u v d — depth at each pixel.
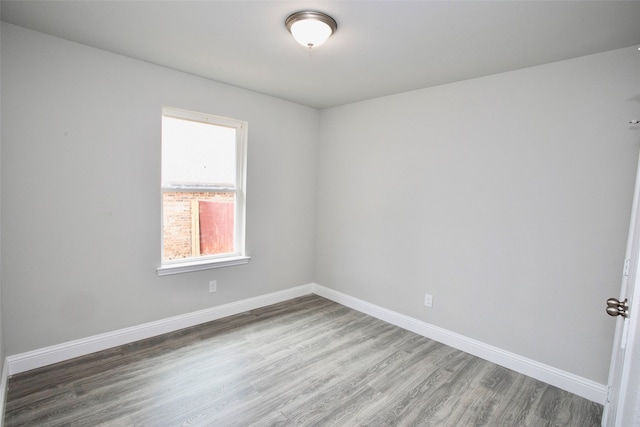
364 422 1.93
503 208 2.57
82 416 1.88
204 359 2.55
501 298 2.61
